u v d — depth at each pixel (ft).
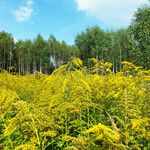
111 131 14.26
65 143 18.89
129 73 25.17
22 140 17.61
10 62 346.13
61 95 20.79
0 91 23.27
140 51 167.12
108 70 25.54
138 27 175.42
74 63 21.61
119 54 323.37
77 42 344.69
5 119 20.94
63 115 20.07
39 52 354.33
